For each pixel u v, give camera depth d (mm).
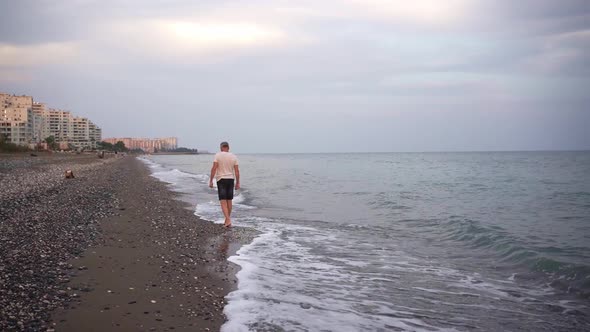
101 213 12906
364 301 5879
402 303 5844
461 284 6781
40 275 6160
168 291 5844
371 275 7234
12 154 70062
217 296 5762
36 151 94500
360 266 7840
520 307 5754
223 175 11922
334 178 36812
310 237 10586
